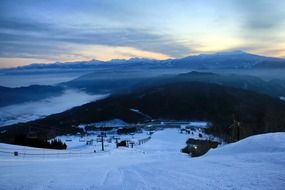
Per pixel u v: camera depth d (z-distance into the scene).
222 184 12.27
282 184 11.48
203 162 21.00
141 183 14.30
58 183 15.14
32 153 48.00
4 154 41.84
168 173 16.97
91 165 28.27
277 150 24.03
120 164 29.66
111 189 13.15
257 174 13.73
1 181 15.67
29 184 14.72
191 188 12.02
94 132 168.38
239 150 27.59
